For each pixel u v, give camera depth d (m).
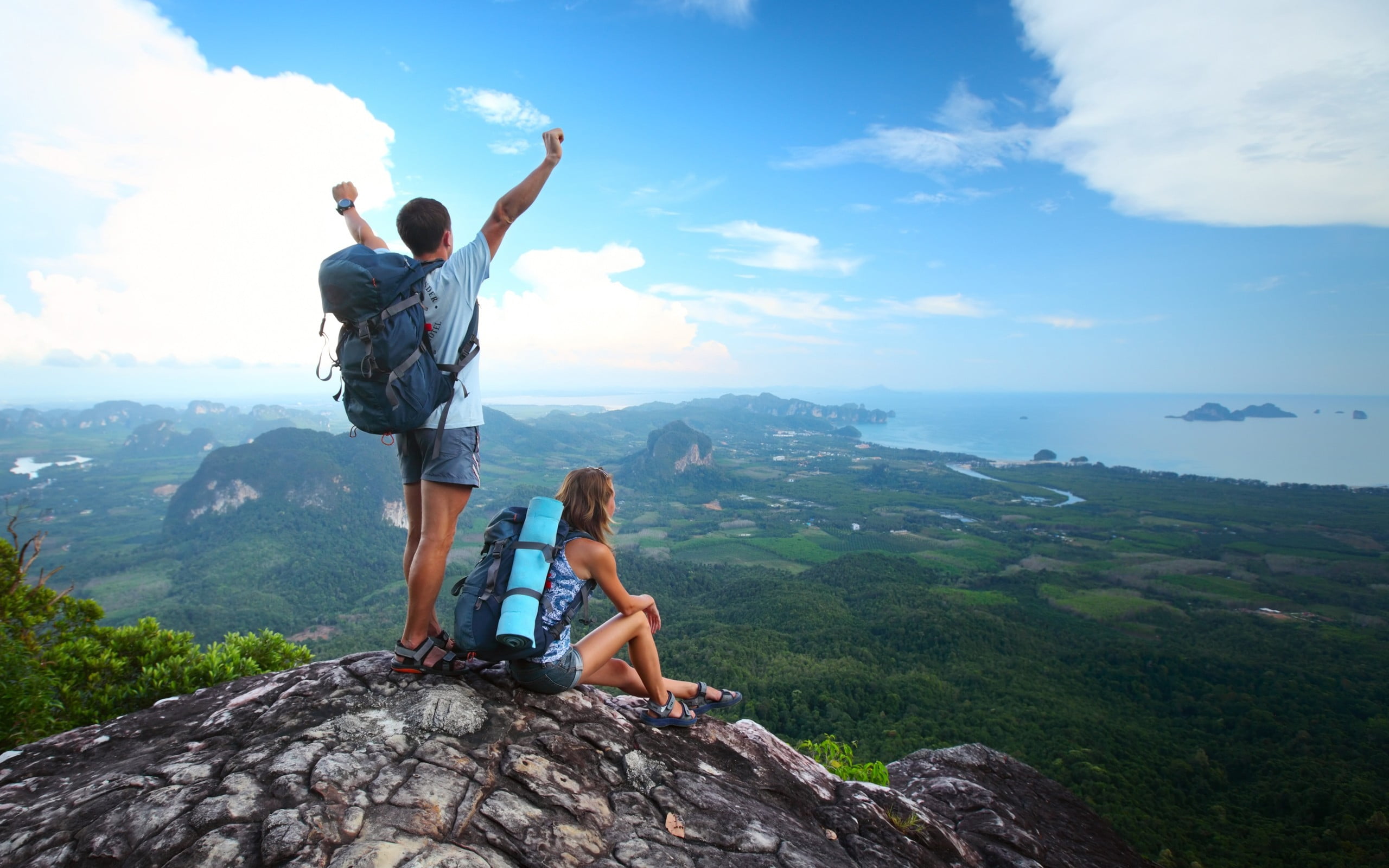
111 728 2.69
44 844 1.91
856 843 2.96
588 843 2.24
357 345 2.65
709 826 2.56
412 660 2.95
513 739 2.68
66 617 6.91
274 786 2.14
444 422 2.85
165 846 1.86
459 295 2.88
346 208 3.47
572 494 3.11
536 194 3.04
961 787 4.57
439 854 1.94
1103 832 4.58
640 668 3.22
